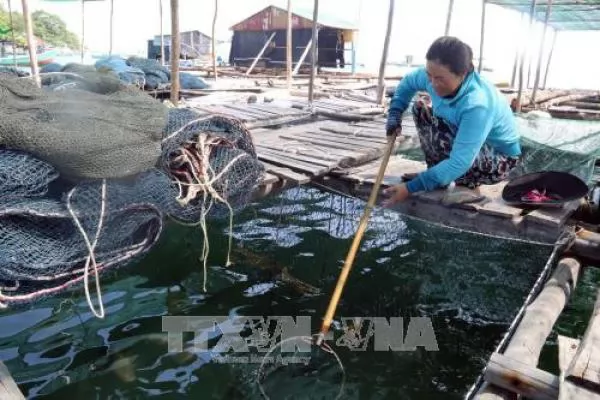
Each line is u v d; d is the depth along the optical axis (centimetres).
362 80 1666
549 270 364
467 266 522
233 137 328
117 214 259
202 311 416
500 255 541
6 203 228
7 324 381
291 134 579
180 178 301
